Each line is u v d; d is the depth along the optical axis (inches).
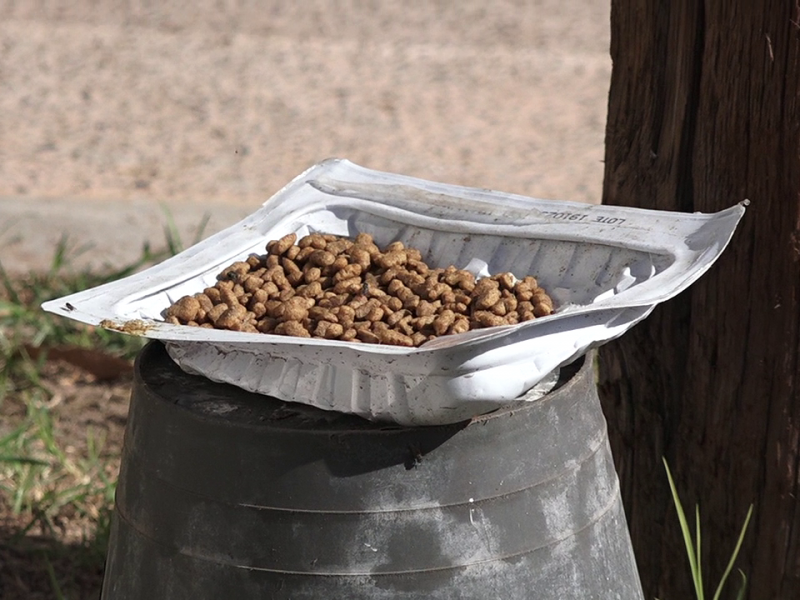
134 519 73.0
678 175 89.4
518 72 272.2
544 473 69.6
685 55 86.8
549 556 69.8
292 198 90.7
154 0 335.6
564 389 71.1
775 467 88.3
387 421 67.1
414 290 78.8
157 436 71.1
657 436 95.4
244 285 80.1
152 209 187.2
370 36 302.5
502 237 82.1
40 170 210.5
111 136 230.8
